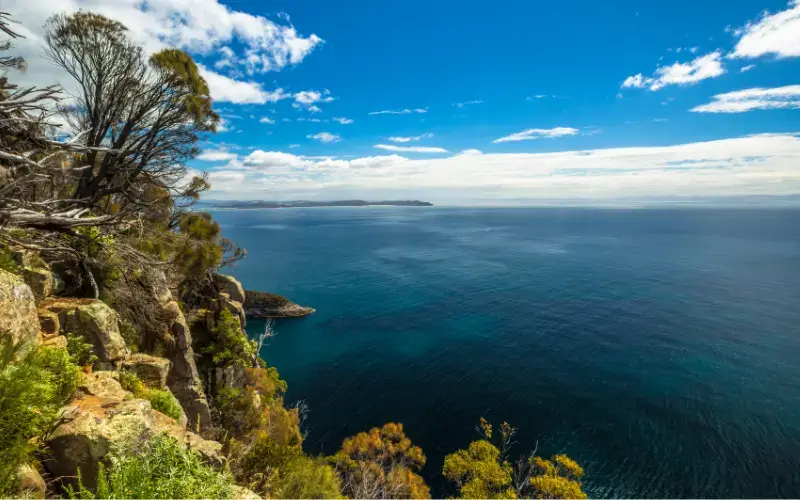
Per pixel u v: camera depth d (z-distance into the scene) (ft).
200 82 63.93
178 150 65.51
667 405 158.51
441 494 113.19
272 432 82.69
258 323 255.29
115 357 42.45
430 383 177.58
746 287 360.07
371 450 117.70
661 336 235.20
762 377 182.19
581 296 326.03
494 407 157.89
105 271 53.72
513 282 374.02
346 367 193.88
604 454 130.52
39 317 36.94
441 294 329.31
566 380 179.83
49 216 36.60
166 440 23.86
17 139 38.32
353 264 473.26
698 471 123.03
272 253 572.92
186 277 80.89
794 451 130.72
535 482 102.42
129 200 61.26
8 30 32.12
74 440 23.50
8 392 20.02
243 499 25.95
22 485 19.80
